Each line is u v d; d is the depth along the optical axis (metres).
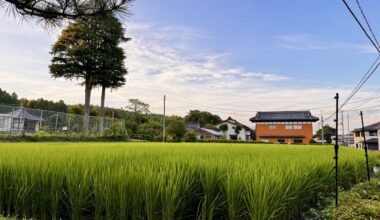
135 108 49.62
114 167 4.33
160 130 41.44
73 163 4.61
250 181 3.64
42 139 21.02
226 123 64.12
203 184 3.91
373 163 11.05
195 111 87.38
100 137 26.95
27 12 2.88
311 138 46.12
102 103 32.06
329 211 4.54
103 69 28.98
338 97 5.06
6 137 18.80
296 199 4.30
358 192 6.08
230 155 7.28
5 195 4.15
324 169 6.03
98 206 3.70
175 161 5.00
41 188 3.94
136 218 3.59
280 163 5.27
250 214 3.38
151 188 3.51
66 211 4.30
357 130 50.38
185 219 4.11
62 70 28.20
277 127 48.19
